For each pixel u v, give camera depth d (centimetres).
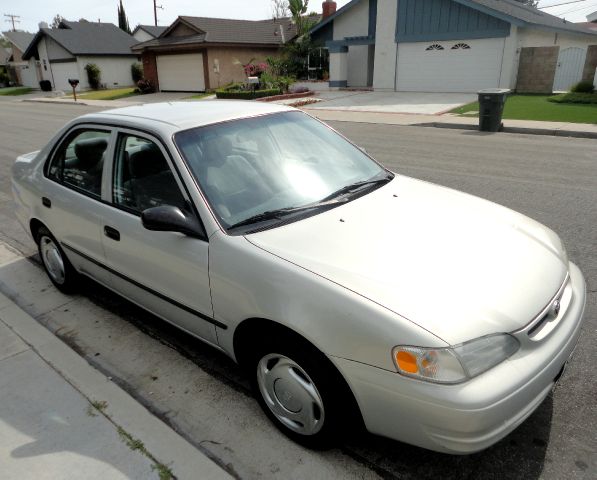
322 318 221
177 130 307
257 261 247
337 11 2636
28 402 302
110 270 351
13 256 534
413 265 238
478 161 918
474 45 2117
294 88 2520
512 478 238
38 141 1349
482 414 197
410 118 1583
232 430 276
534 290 238
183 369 333
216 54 2936
